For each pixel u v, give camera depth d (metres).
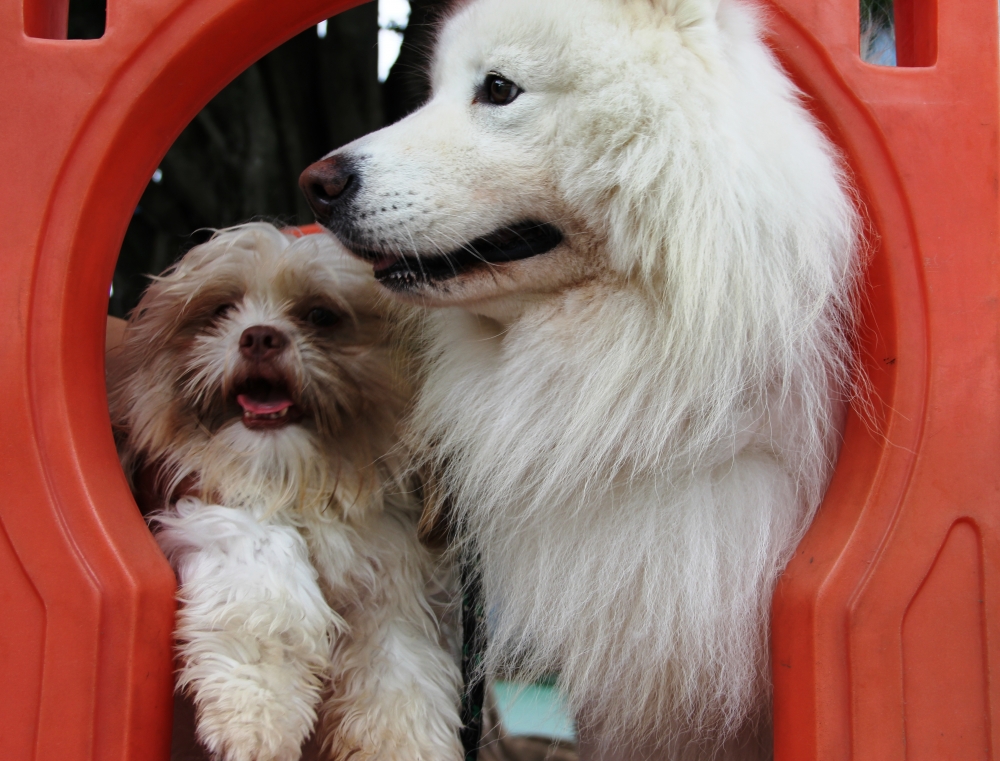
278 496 0.78
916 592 0.68
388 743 0.75
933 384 0.69
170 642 0.70
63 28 0.73
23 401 0.68
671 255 0.73
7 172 0.69
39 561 0.67
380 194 0.75
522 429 0.77
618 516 0.75
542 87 0.75
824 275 0.73
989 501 0.69
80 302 0.70
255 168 1.51
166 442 0.81
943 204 0.71
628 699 0.76
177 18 0.70
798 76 0.74
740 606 0.73
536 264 0.76
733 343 0.73
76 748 0.66
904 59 0.75
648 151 0.73
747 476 0.74
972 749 0.67
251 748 0.69
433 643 0.80
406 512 0.82
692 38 0.73
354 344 0.83
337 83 1.51
